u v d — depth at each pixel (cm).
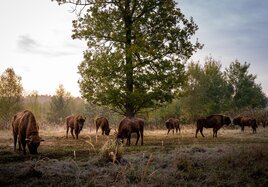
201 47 2322
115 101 2230
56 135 2491
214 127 2406
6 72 3847
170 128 2786
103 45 2395
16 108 3853
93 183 768
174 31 2289
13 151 1363
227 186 793
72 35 2358
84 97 2269
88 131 3083
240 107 4972
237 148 1160
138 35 2227
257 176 859
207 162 1001
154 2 2294
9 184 782
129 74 2211
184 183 803
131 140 2103
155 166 983
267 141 1941
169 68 2258
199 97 4438
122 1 2316
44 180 808
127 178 812
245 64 5116
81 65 2322
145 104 2300
